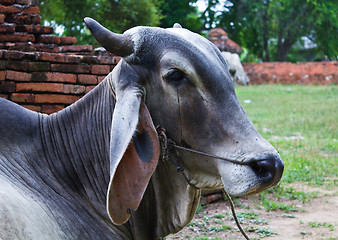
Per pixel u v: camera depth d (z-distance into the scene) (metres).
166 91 2.71
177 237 4.98
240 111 2.69
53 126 3.02
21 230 2.33
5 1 6.74
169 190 2.93
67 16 19.03
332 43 26.20
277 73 27.11
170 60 2.68
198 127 2.69
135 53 2.73
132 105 2.61
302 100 19.83
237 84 25.25
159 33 2.78
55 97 5.38
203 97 2.68
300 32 30.55
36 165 2.85
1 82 5.13
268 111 16.38
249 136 2.61
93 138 2.97
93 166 2.96
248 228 5.36
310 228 5.43
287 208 6.07
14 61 5.17
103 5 19.09
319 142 10.60
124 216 2.61
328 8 24.25
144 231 2.96
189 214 2.88
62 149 2.97
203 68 2.68
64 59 5.39
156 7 19.97
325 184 7.25
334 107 17.36
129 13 19.19
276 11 30.39
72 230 2.69
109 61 5.59
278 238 5.10
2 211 2.30
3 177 2.62
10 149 2.79
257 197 6.59
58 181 2.88
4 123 2.83
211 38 24.09
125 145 2.48
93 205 2.89
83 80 5.50
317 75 26.66
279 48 37.84
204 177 2.75
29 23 6.82
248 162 2.54
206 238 4.95
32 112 3.04
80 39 18.45
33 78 5.27
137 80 2.73
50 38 6.80
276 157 2.54
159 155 2.76
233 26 8.15
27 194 2.64
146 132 2.67
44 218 2.55
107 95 2.96
